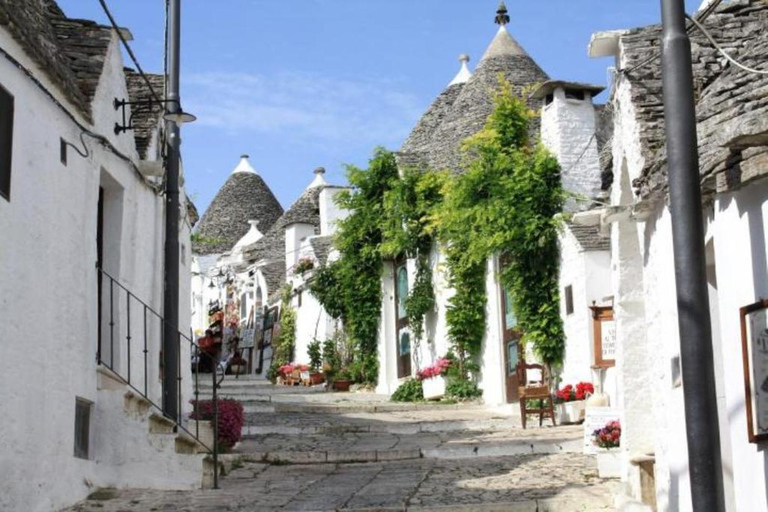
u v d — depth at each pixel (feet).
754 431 24.30
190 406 56.24
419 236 76.59
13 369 29.04
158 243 46.01
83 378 35.14
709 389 22.24
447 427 57.26
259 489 38.11
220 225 168.04
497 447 47.57
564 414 56.39
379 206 83.15
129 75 48.73
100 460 36.58
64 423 32.96
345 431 55.98
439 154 81.00
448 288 71.82
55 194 32.76
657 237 31.76
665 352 31.12
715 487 21.89
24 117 30.30
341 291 88.84
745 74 28.78
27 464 29.81
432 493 36.76
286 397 76.07
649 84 33.88
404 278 83.05
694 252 22.71
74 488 33.55
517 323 62.54
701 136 28.12
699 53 34.86
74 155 34.68
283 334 108.88
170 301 40.93
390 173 83.71
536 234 61.41
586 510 33.58
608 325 55.31
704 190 26.78
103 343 39.24
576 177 61.77
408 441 51.85
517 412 61.93
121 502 34.09
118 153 39.09
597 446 41.63
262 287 122.42
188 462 38.06
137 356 42.01
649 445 36.86
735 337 25.61
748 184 24.62
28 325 30.25
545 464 43.27
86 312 35.60
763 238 24.23
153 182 44.78
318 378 91.91
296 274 104.88
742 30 35.76
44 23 37.45
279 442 51.49
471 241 65.62
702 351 22.34
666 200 30.48
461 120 81.61
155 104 46.19
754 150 24.23
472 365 70.28
